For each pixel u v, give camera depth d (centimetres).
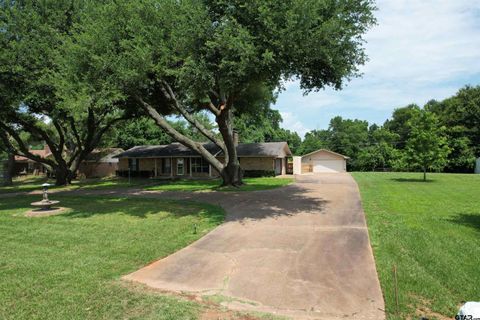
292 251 703
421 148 2342
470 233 823
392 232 835
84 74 1275
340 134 5709
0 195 2111
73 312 447
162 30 1239
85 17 1477
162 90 1759
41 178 4016
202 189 1992
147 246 766
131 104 2073
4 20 1562
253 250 718
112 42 1271
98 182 2942
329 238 795
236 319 427
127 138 4556
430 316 426
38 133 2698
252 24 1095
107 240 827
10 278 573
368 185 2020
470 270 574
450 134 3953
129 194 1878
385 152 4631
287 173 3678
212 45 1073
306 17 988
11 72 1533
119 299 488
